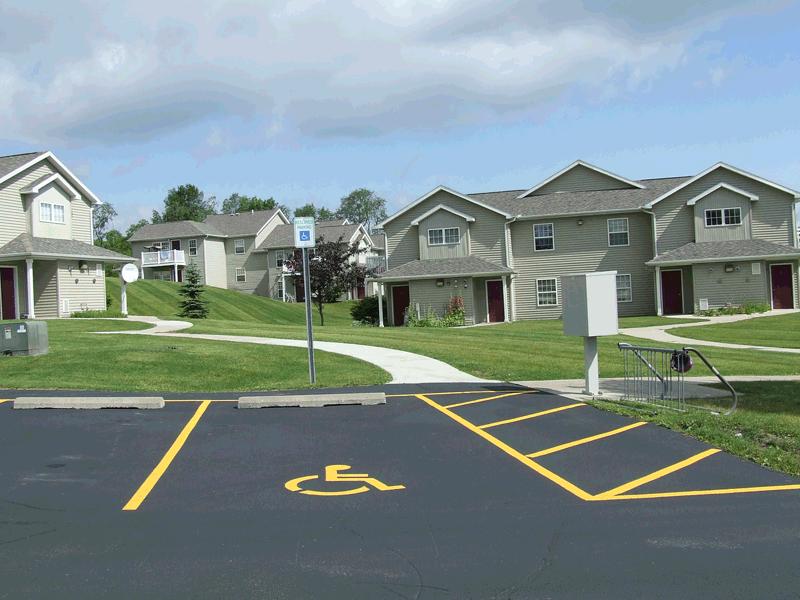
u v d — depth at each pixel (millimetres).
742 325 28672
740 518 6246
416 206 39188
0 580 4969
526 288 38188
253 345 19266
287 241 61375
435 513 6453
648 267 36844
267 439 9352
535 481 7465
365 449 8828
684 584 4863
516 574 5062
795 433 9023
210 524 6164
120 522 6215
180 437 9461
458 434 9617
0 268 29562
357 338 22625
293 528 6059
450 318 35344
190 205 124000
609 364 16812
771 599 4605
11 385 13555
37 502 6770
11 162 30469
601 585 4859
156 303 45281
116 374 14766
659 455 8453
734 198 34906
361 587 4844
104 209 109938
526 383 14039
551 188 40312
